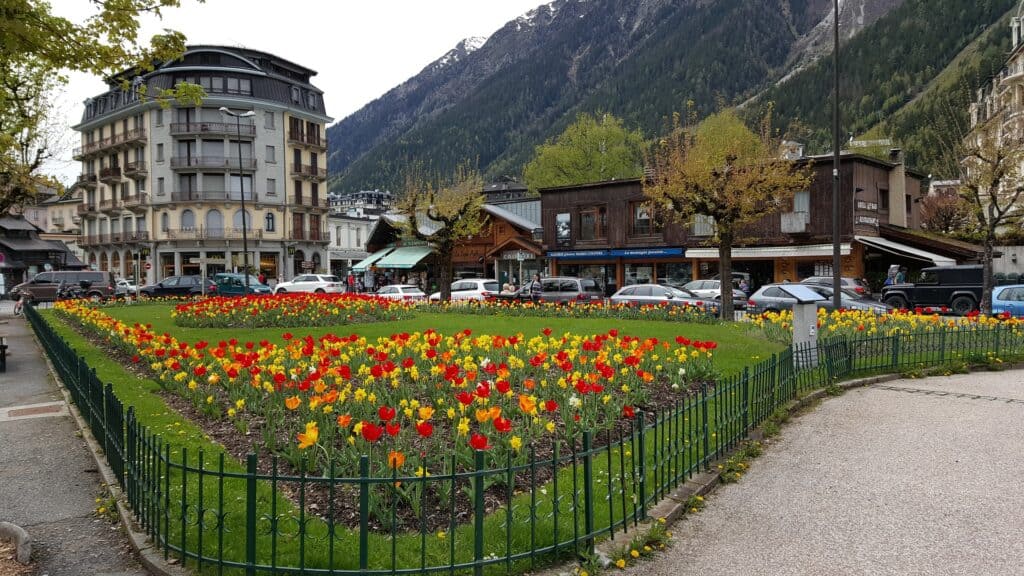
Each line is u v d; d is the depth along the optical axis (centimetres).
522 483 544
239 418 727
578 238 4125
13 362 1430
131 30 951
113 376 1055
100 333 1573
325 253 7081
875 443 746
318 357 890
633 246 3866
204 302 2014
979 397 991
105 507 543
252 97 6088
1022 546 467
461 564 391
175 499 516
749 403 771
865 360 1198
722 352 1305
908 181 3803
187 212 6128
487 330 1745
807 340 1108
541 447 627
